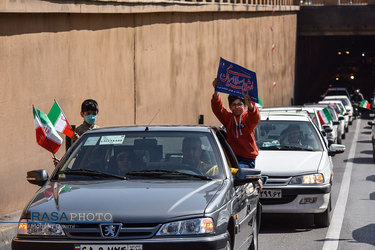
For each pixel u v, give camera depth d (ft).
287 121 85.10
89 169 46.03
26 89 80.07
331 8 371.76
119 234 38.65
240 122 55.42
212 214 39.58
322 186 71.72
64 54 91.40
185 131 48.39
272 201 71.67
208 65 181.98
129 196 40.68
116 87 113.09
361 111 368.48
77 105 95.96
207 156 46.52
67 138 65.00
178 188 42.19
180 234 38.68
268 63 275.18
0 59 74.38
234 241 43.45
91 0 99.09
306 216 80.89
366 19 369.50
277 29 297.74
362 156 166.71
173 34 149.48
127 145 47.29
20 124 78.69
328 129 119.96
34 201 41.57
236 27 216.74
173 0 145.28
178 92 153.79
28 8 79.15
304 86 421.59
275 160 74.90
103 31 106.83
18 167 78.07
